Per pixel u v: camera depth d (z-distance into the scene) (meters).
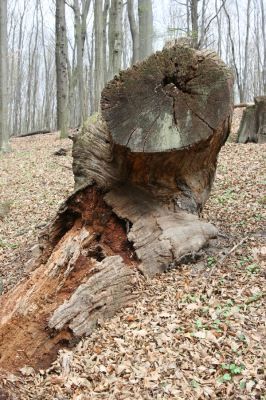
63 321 4.18
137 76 4.73
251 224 6.70
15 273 6.48
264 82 43.53
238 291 4.77
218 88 4.64
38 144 20.89
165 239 5.21
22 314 4.41
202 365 3.83
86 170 5.56
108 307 4.54
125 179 5.51
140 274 5.04
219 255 5.49
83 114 22.81
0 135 19.17
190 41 4.97
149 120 4.71
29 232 8.30
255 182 9.09
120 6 14.80
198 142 4.70
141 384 3.68
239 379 3.63
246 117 13.73
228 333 4.16
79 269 4.82
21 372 3.89
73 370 3.91
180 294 4.79
